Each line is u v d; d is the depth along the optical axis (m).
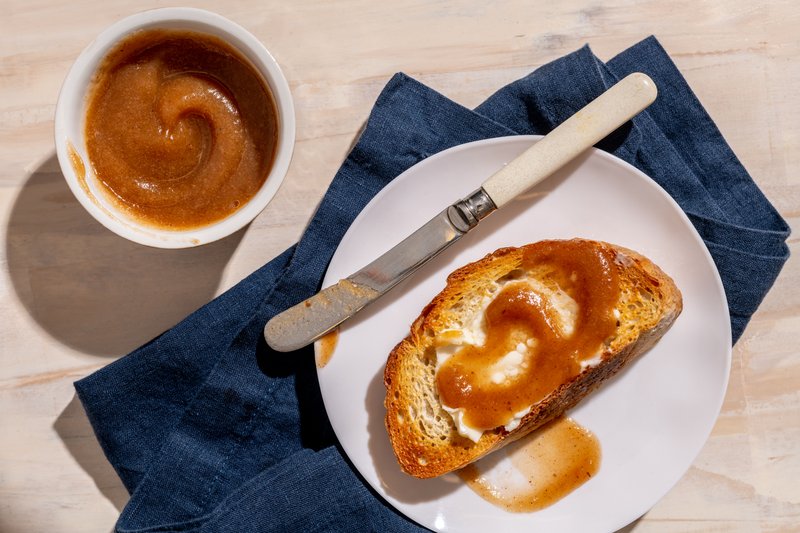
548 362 0.53
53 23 0.58
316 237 0.56
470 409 0.53
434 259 0.56
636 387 0.57
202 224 0.54
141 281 0.59
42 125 0.58
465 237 0.56
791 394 0.59
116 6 0.58
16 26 0.58
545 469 0.57
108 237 0.58
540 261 0.54
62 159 0.52
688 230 0.55
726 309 0.55
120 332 0.59
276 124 0.53
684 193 0.58
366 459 0.56
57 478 0.59
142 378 0.57
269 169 0.53
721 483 0.59
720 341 0.55
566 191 0.56
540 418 0.55
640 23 0.58
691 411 0.56
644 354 0.57
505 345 0.53
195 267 0.58
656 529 0.59
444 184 0.56
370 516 0.57
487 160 0.55
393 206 0.55
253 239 0.58
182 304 0.58
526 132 0.57
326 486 0.56
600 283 0.53
